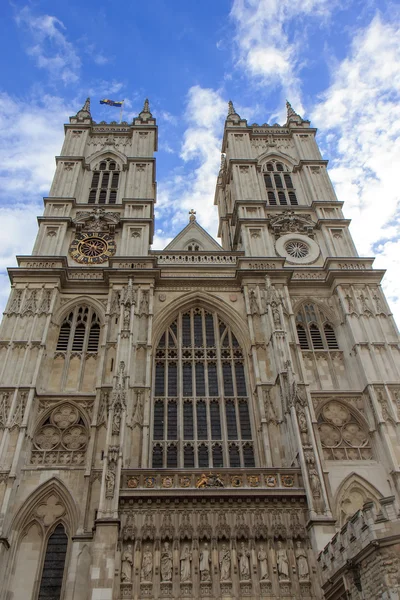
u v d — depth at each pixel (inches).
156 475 1085.1
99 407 1288.1
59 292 1590.8
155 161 2164.1
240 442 1317.7
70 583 996.6
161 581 938.1
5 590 1016.9
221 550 985.5
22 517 1120.2
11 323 1462.8
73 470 1200.8
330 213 1951.3
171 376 1453.0
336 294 1640.0
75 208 1899.6
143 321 1501.0
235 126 2395.4
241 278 1640.0
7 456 1169.4
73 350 1482.5
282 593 938.1
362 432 1338.6
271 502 1051.9
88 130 2269.9
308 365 1492.4
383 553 708.7
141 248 1742.1
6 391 1289.4
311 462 1103.0
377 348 1465.3
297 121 2423.7
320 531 991.6
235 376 1461.6
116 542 954.1
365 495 1207.6
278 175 2170.3
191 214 2087.8
